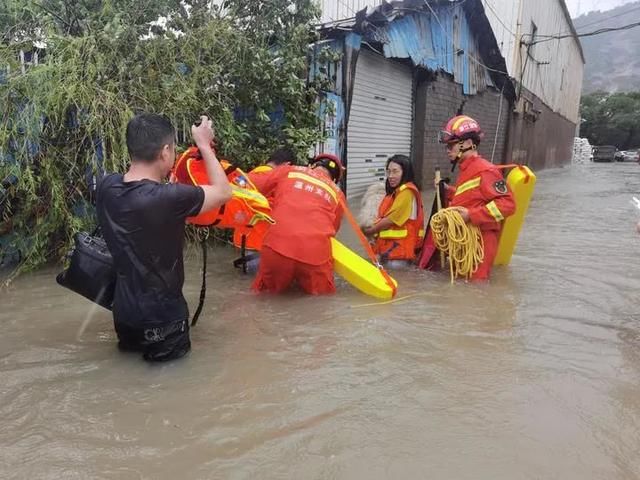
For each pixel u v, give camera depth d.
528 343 3.45
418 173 12.90
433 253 5.21
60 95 4.53
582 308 4.18
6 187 4.91
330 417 2.52
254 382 2.86
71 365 3.04
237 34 5.92
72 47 4.73
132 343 3.14
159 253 2.94
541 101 26.09
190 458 2.21
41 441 2.31
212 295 4.39
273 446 2.29
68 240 5.02
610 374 3.01
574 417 2.55
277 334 3.54
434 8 12.23
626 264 5.65
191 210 2.95
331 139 9.12
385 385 2.84
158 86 5.31
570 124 39.00
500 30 18.62
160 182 3.08
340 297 4.34
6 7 4.88
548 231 7.69
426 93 12.62
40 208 4.95
